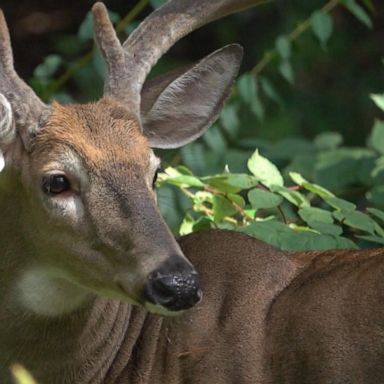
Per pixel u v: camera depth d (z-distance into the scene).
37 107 11.20
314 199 15.73
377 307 11.16
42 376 11.46
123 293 10.69
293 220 13.83
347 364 11.12
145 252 10.53
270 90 16.94
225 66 12.09
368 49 23.12
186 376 11.45
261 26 22.94
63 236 10.91
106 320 11.55
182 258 10.47
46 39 24.19
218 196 13.21
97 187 10.80
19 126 11.15
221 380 11.37
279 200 12.99
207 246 11.91
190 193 14.09
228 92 12.16
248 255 11.79
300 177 13.50
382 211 14.39
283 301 11.49
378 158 15.73
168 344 11.57
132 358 11.70
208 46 23.73
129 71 11.60
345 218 12.96
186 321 11.58
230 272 11.71
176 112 12.05
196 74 12.05
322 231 12.79
